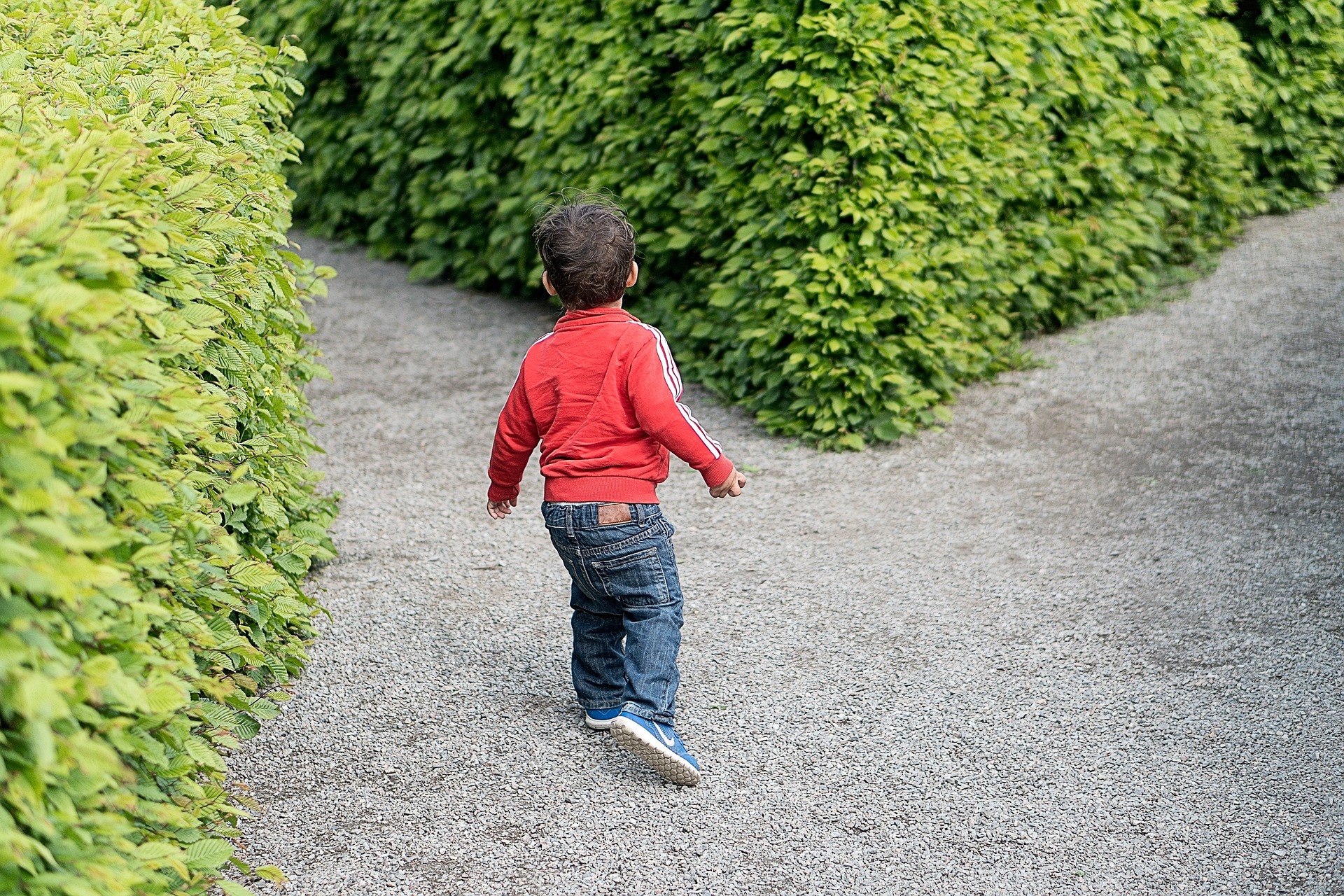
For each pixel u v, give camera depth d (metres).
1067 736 3.04
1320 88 7.82
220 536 2.36
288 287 3.69
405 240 8.41
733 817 2.76
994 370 5.74
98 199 1.93
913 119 5.08
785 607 3.81
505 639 3.62
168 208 2.39
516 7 6.53
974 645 3.53
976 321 5.78
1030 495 4.58
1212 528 4.20
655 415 2.76
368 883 2.54
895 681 3.34
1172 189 6.93
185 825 2.14
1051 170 5.89
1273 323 6.02
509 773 2.95
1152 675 3.31
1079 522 4.33
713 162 5.59
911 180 5.18
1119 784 2.83
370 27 7.87
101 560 1.80
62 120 2.38
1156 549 4.07
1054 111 6.12
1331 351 5.64
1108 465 4.78
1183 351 5.82
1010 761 2.95
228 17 4.30
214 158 2.87
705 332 5.75
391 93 7.89
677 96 5.74
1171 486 4.55
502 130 7.29
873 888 2.51
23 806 1.55
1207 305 6.34
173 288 2.35
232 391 3.04
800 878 2.54
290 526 3.75
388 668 3.45
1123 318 6.30
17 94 2.43
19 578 1.48
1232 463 4.70
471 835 2.70
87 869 1.69
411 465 5.06
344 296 7.60
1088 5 5.80
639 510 2.83
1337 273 6.59
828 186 5.06
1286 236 7.28
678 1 5.69
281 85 4.46
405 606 3.83
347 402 5.81
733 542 4.30
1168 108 6.62
